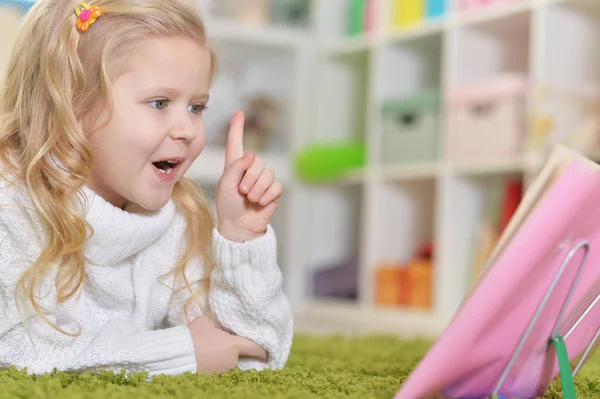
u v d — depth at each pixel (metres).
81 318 1.00
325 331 2.27
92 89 0.94
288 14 3.46
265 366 1.04
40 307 0.95
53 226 0.94
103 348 0.93
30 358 0.94
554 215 0.68
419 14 2.85
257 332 1.02
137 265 1.05
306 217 3.34
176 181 0.99
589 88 2.39
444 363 0.71
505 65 2.77
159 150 0.94
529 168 2.32
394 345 1.61
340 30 3.39
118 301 1.04
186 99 0.96
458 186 2.64
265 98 3.44
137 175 0.94
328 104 3.38
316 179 3.19
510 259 0.69
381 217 2.97
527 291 0.73
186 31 0.96
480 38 2.71
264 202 0.97
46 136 0.96
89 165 0.95
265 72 3.54
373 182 2.96
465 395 0.79
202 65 0.97
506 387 0.82
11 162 0.97
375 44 3.03
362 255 3.00
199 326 1.01
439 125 2.70
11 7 1.90
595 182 0.68
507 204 2.47
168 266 1.08
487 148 2.50
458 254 2.64
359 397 0.79
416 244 3.04
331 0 3.39
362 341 1.67
